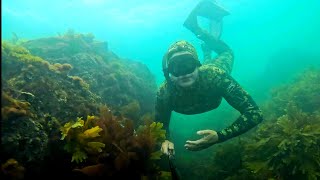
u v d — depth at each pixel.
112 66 1.91
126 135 0.76
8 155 0.55
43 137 0.64
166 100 1.15
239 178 0.98
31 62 0.88
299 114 1.04
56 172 0.69
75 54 1.67
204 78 1.06
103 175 0.66
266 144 0.99
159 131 0.83
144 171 0.73
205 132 0.95
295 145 0.89
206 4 1.97
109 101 1.47
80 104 0.88
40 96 0.76
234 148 1.16
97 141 0.71
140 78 2.12
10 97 0.62
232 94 1.05
